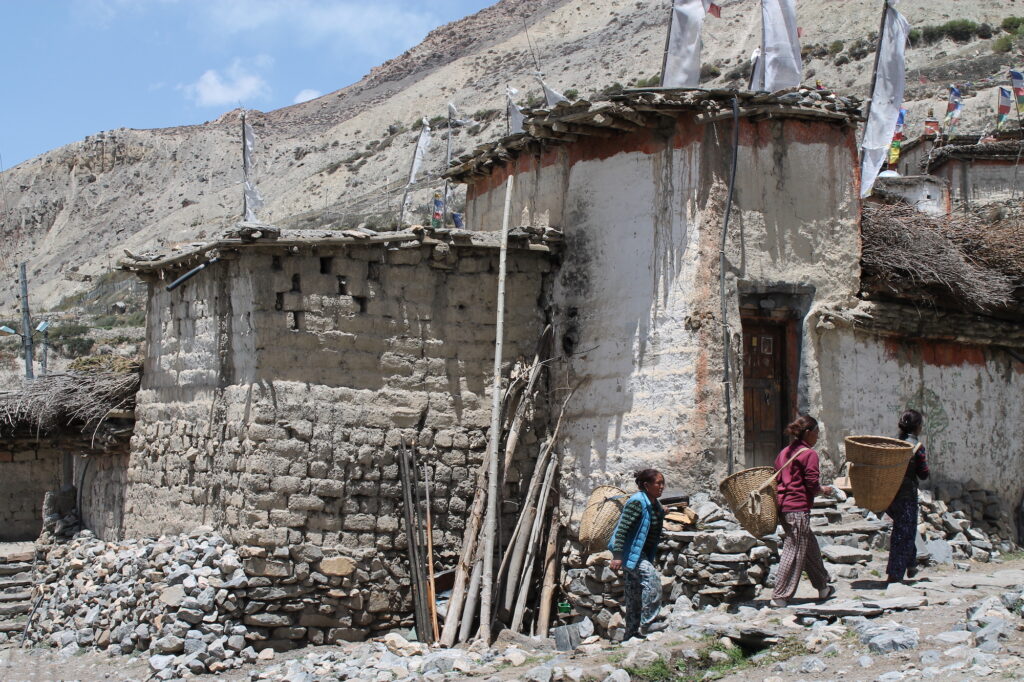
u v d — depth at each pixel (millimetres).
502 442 12625
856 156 12578
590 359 12594
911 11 61219
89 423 15430
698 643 8203
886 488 9219
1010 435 14430
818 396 11969
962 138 22703
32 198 102750
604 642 9727
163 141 107438
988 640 7180
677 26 12914
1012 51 50719
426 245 12531
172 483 13484
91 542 15406
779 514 9039
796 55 12867
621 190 12430
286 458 11625
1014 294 13789
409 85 107938
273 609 11438
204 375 12953
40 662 12078
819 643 7918
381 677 9414
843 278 12297
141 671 10969
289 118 119812
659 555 10445
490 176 15297
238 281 12219
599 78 74875
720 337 11406
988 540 12273
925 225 13438
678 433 11359
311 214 62344
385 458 12148
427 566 11977
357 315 12172
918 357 13234
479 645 10539
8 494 20031
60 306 62531
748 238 11688
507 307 13008
